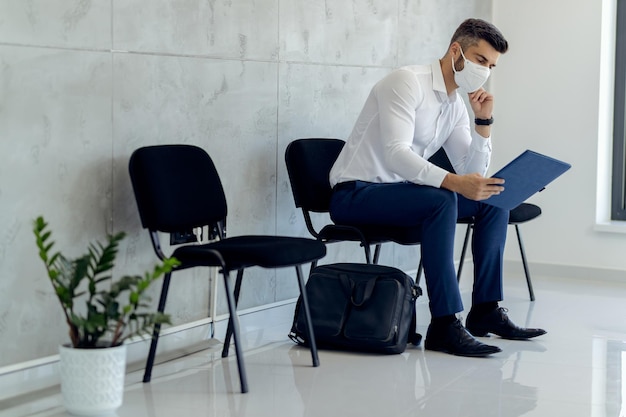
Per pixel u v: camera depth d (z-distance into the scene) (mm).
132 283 2838
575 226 5969
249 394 3176
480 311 4121
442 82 3957
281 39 4398
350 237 3984
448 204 3699
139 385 3285
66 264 2844
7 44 3074
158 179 3361
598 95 5863
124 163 3566
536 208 5055
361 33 4961
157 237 3348
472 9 6012
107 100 3473
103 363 2834
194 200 3508
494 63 3898
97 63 3416
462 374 3467
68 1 3281
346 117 4906
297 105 4535
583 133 5930
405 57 5348
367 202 3863
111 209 3518
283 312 4535
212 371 3508
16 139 3123
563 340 4102
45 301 3258
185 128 3859
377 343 3721
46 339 3273
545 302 5066
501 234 4055
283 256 3205
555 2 5980
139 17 3594
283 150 4465
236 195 4180
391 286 3797
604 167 5980
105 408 2861
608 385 3348
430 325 3838
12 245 3129
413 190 3762
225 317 4129
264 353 3822
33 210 3197
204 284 4020
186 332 3891
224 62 4051
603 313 4762
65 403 2871
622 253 5824
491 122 4086
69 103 3314
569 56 5953
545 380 3400
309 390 3227
